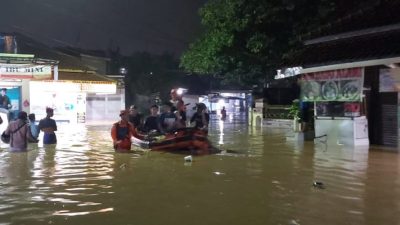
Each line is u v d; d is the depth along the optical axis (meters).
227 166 11.44
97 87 32.31
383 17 14.96
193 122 16.97
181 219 6.62
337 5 20.95
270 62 25.48
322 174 10.23
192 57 27.77
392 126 15.30
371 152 13.95
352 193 8.30
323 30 17.12
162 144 14.48
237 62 26.42
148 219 6.63
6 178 9.84
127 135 14.63
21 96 26.92
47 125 16.59
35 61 24.61
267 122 30.02
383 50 13.23
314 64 15.16
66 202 7.66
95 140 18.83
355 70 15.04
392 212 6.99
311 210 7.12
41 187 8.88
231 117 48.44
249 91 42.59
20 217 6.74
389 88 14.94
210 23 25.36
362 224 6.37
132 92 51.75
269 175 10.14
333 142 16.28
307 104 18.56
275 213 6.95
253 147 15.83
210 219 6.63
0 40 26.88
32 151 14.66
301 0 21.94
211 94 54.00
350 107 15.87
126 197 8.01
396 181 9.40
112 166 11.50
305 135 18.45
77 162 12.20
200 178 9.80
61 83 30.91
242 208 7.25
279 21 22.66
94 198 7.94
